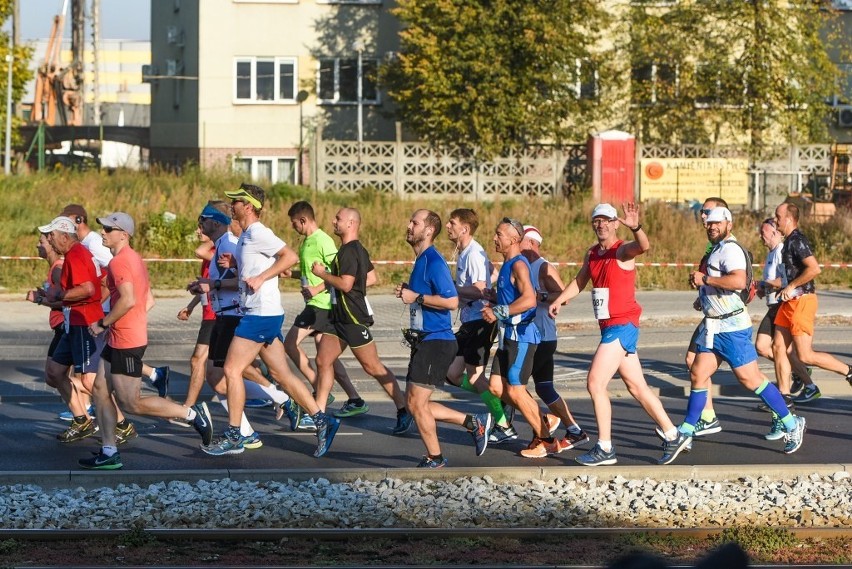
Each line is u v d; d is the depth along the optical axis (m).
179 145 73.62
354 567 12.30
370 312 19.17
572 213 56.31
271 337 17.73
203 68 70.88
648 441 19.59
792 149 64.62
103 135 80.06
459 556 12.77
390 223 53.78
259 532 13.43
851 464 16.83
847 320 37.03
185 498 14.90
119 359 16.77
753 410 22.70
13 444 19.19
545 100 63.59
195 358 19.84
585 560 12.67
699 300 18.22
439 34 62.62
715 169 61.88
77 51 110.62
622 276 17.03
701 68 65.94
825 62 65.69
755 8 64.62
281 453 18.45
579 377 26.62
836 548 13.20
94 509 14.52
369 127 71.06
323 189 62.03
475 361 18.81
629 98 66.75
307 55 70.94
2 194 53.75
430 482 16.00
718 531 13.63
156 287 45.53
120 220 16.66
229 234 18.78
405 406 19.94
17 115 77.31
